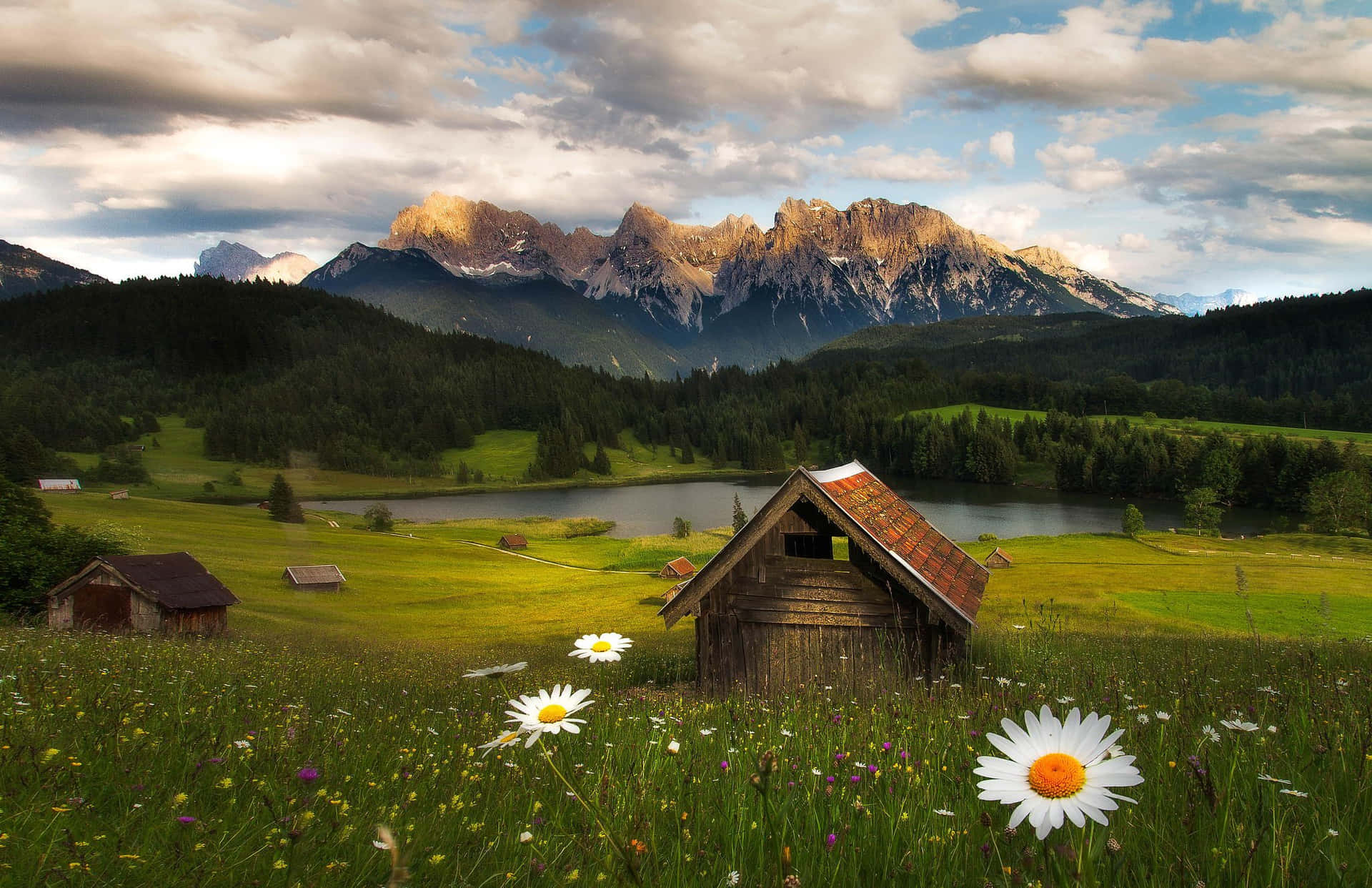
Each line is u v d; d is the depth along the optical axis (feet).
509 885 7.97
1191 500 350.23
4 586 126.00
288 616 172.24
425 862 8.43
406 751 15.28
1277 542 307.78
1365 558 264.31
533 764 13.71
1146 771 9.55
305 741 15.20
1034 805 4.16
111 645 43.52
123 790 11.08
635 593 220.64
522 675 55.47
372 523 398.42
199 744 13.94
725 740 15.34
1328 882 6.32
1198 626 127.75
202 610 124.98
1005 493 543.39
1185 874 6.26
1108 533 344.28
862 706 21.13
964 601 52.65
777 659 53.98
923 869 7.22
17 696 17.46
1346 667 27.20
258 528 312.91
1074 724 4.62
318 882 8.09
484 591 233.14
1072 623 117.60
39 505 151.74
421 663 68.85
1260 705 14.90
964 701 19.31
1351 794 8.48
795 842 8.30
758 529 54.39
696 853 8.03
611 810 9.60
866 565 52.95
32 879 7.67
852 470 63.46
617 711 20.17
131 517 304.71
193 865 8.41
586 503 563.48
